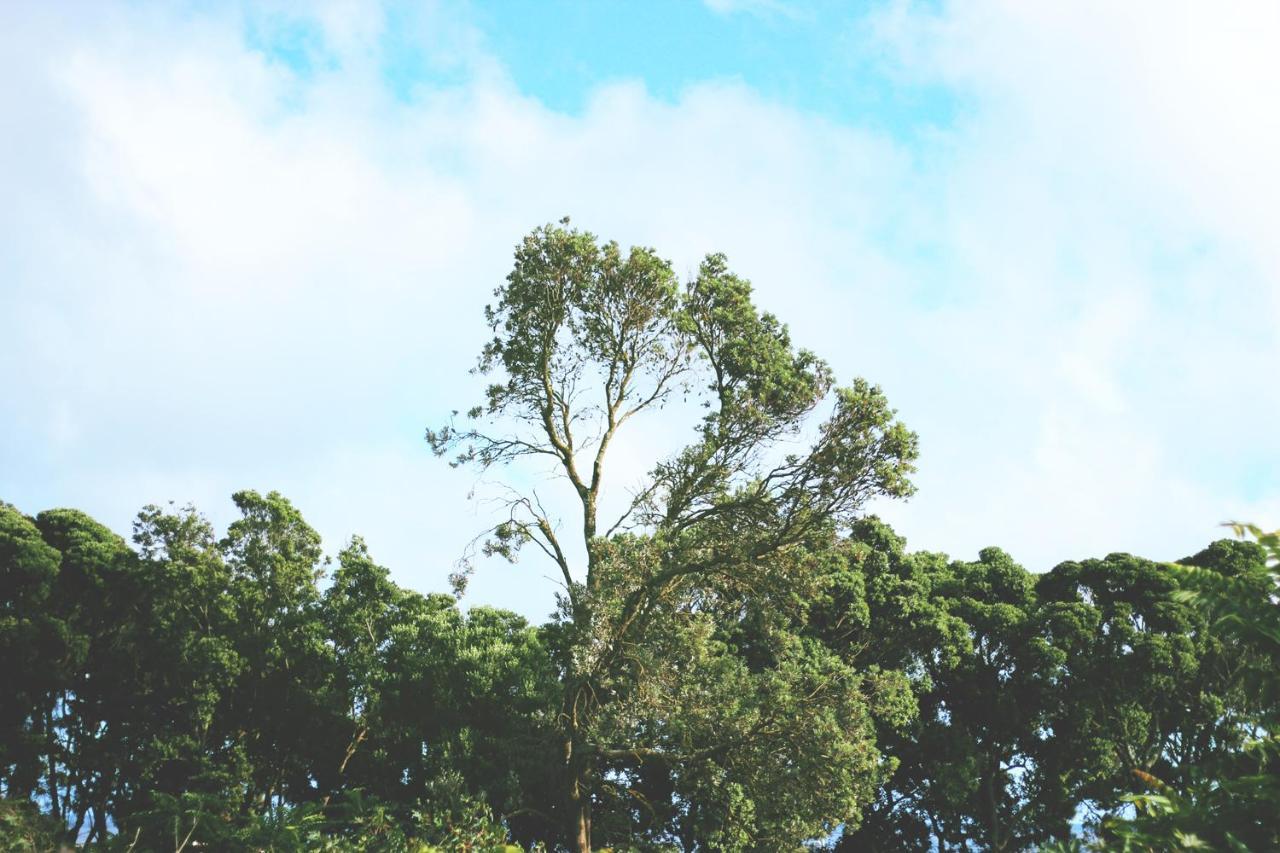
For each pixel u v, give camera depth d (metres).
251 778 31.20
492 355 26.95
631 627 22.88
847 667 23.80
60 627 30.84
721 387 26.50
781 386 24.66
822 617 32.06
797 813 22.77
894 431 21.45
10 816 23.75
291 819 24.11
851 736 22.62
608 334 26.73
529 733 25.66
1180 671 30.80
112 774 31.75
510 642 30.00
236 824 26.34
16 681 30.77
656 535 22.94
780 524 22.53
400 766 28.86
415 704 28.52
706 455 23.05
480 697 27.42
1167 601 31.97
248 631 31.58
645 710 22.52
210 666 30.48
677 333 26.50
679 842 29.22
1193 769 5.53
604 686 23.16
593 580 23.34
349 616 31.52
